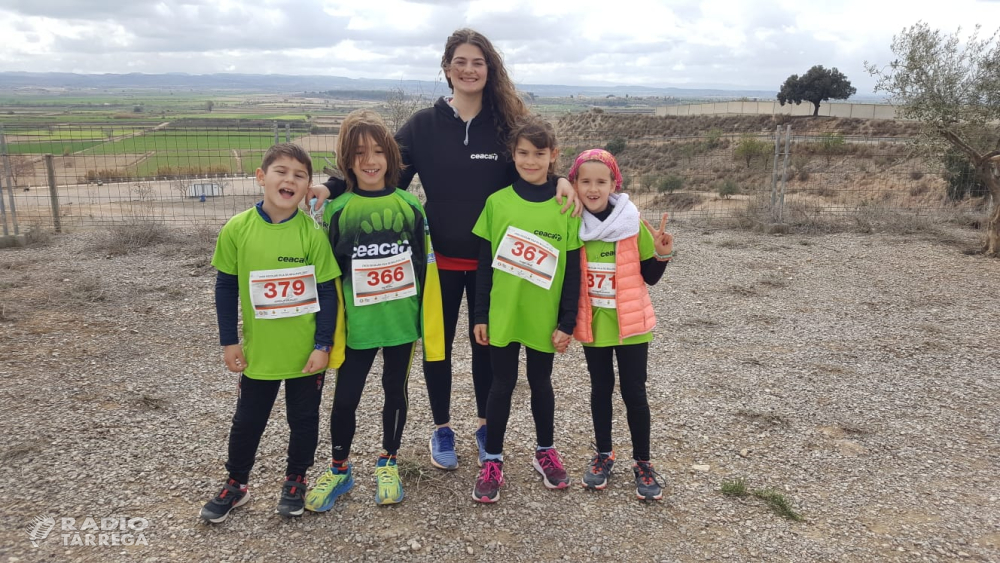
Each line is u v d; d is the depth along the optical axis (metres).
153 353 5.28
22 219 11.37
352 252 2.98
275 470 3.46
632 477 3.49
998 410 4.44
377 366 5.04
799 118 50.31
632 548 2.88
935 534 3.01
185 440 3.77
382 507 3.16
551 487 3.35
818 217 12.05
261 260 2.84
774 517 3.14
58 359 5.05
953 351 5.62
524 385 4.74
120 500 3.14
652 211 14.54
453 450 3.58
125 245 9.38
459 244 3.32
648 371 5.11
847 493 3.37
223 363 5.10
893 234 11.27
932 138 10.80
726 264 9.07
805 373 5.11
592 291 3.18
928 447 3.90
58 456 3.53
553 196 3.16
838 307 7.01
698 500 3.28
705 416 4.28
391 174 3.08
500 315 3.12
